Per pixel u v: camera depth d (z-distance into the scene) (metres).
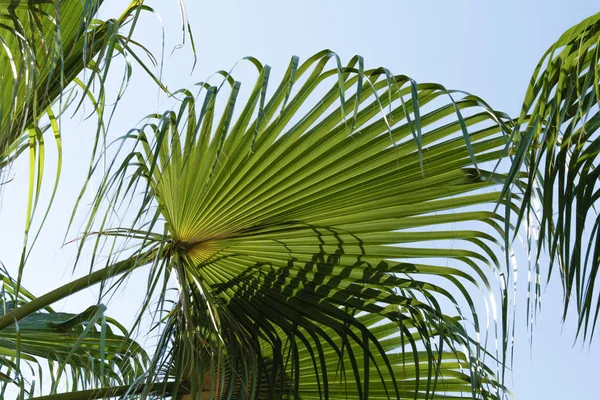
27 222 2.14
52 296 2.33
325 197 2.49
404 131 2.35
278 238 2.57
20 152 2.33
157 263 2.22
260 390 2.79
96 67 1.82
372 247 2.58
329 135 2.37
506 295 2.47
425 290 2.58
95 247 2.15
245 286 2.65
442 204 2.49
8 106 2.08
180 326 2.44
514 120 2.25
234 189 2.44
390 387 2.90
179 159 2.39
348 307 2.67
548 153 1.97
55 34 1.71
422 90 2.28
